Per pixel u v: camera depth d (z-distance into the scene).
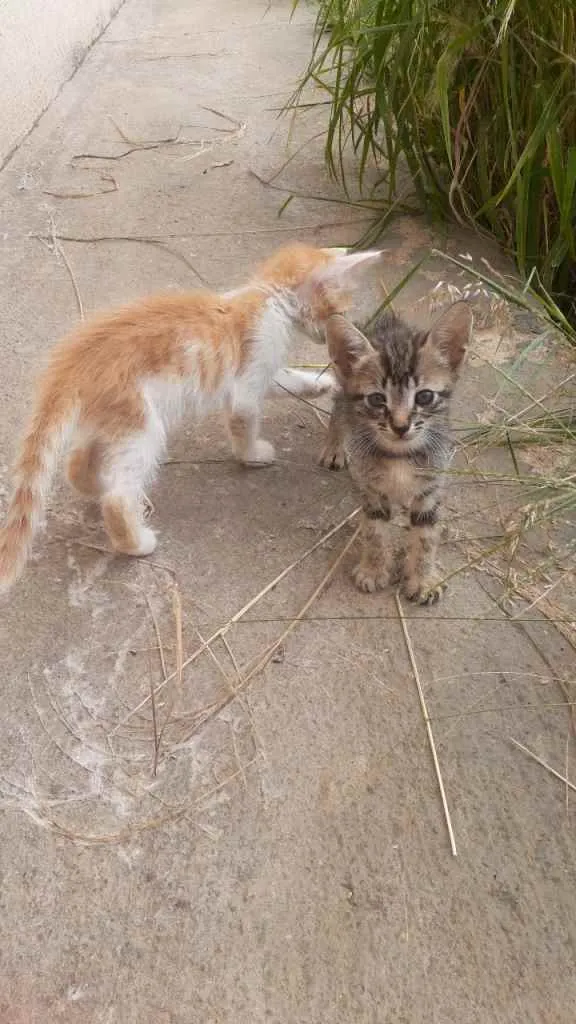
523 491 0.77
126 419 0.69
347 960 0.54
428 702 0.65
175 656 0.68
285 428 0.85
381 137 1.22
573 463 0.79
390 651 0.68
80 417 0.69
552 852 0.58
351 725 0.64
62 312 0.98
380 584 0.72
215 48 1.67
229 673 0.67
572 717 0.64
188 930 0.55
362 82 1.17
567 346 0.86
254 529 0.76
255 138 1.31
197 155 1.27
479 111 1.00
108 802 0.60
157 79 1.54
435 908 0.56
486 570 0.72
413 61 0.99
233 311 0.74
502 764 0.62
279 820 0.60
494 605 0.70
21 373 0.90
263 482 0.80
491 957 0.54
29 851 0.58
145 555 0.74
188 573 0.73
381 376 0.65
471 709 0.64
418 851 0.58
